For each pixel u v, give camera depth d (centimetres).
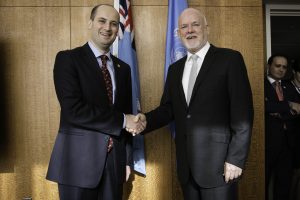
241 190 299
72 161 198
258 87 300
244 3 300
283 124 325
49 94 289
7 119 287
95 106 199
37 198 288
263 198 300
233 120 193
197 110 200
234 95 194
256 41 300
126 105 225
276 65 336
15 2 287
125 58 280
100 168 197
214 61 203
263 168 299
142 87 296
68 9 290
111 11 212
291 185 350
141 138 287
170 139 296
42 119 288
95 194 201
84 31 291
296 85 378
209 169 195
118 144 207
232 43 300
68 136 201
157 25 297
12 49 287
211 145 196
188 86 210
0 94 286
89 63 205
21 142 288
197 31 211
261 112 300
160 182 296
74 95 196
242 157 188
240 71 197
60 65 202
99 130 198
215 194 196
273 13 399
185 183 207
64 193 199
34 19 288
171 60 286
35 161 288
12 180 287
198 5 299
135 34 297
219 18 300
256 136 300
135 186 294
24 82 287
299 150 347
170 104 238
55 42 289
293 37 558
